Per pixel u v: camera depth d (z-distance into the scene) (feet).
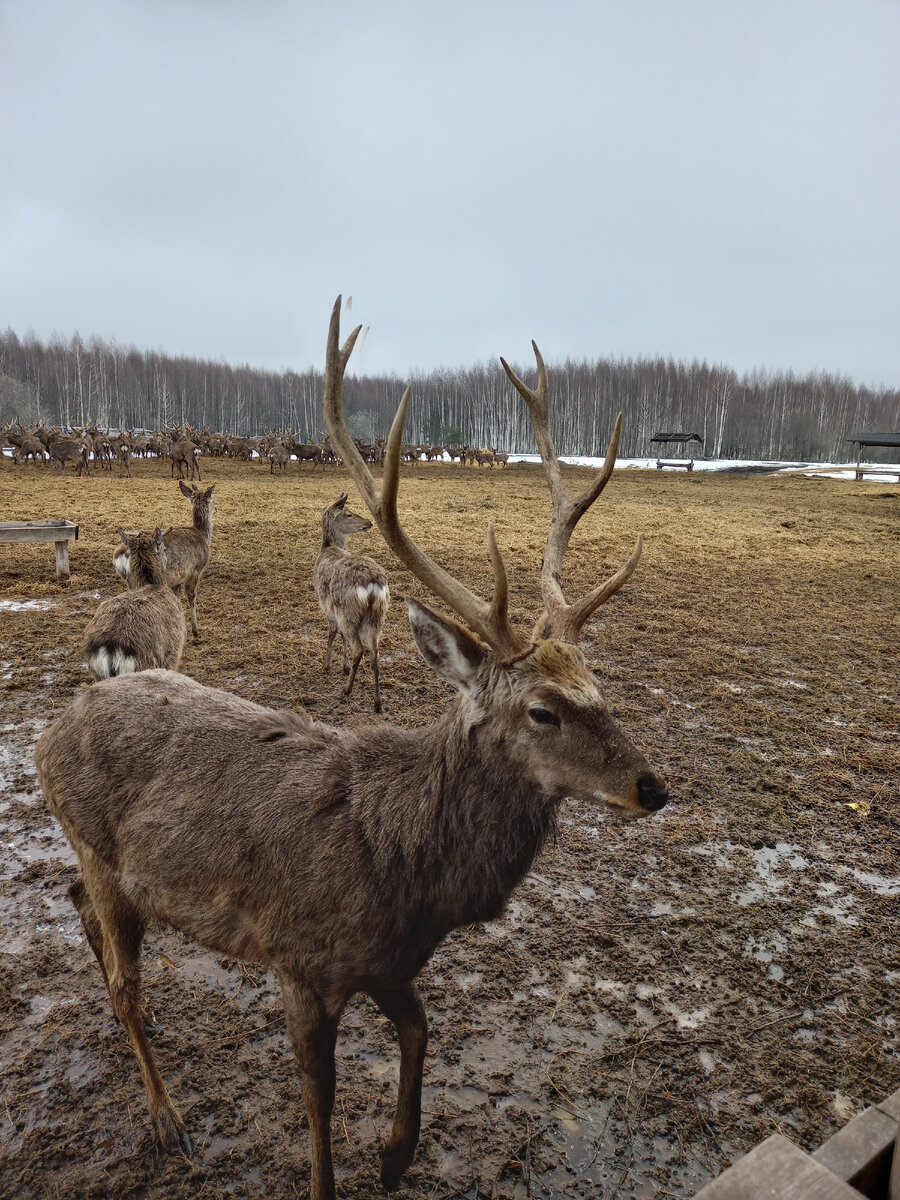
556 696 6.93
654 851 13.85
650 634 27.35
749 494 89.15
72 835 8.59
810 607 32.19
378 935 6.97
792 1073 9.25
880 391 345.31
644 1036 9.75
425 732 8.14
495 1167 8.00
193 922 7.84
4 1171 7.83
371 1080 9.05
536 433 10.38
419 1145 8.20
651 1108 8.73
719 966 11.03
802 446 274.77
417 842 7.09
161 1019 9.82
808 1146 8.30
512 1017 10.03
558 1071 9.20
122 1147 8.11
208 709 8.69
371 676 22.18
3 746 16.81
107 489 69.82
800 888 12.90
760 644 26.68
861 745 18.47
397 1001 7.54
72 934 11.28
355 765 7.75
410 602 7.30
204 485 76.89
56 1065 9.07
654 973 10.87
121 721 8.57
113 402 258.98
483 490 81.92
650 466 180.96
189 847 7.62
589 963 11.04
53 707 18.95
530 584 34.68
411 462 144.87
